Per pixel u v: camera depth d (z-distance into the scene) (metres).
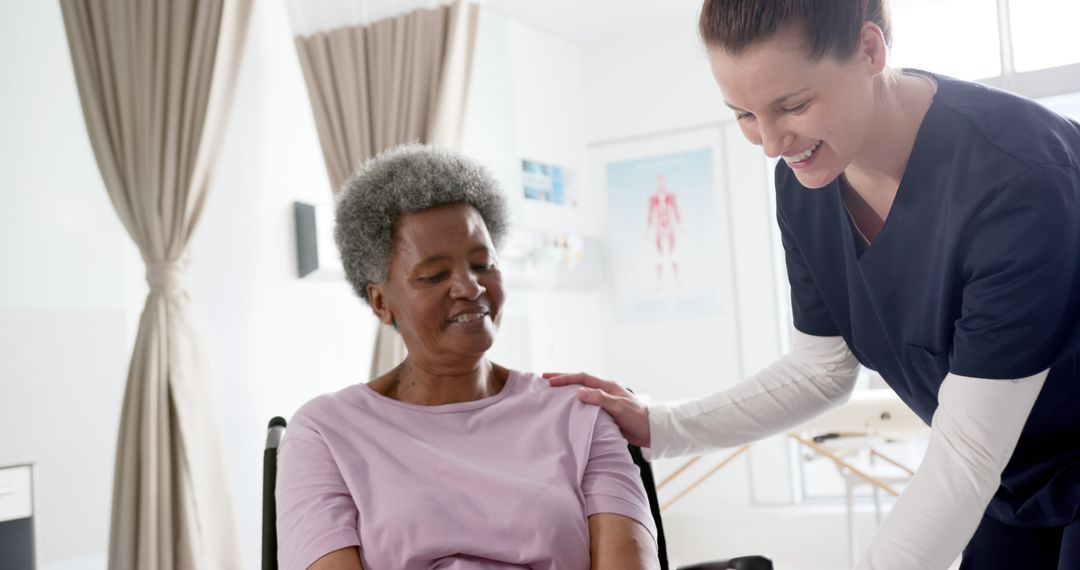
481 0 4.00
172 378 3.21
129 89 3.30
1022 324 1.07
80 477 3.22
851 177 1.29
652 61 5.76
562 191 5.68
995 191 1.10
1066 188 1.06
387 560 1.24
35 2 3.26
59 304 3.21
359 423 1.36
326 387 4.09
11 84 3.16
